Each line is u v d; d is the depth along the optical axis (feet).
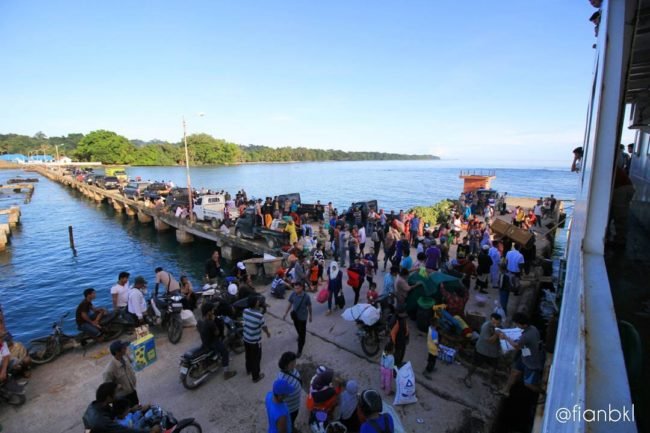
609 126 6.77
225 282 34.09
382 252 50.72
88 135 410.93
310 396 16.79
